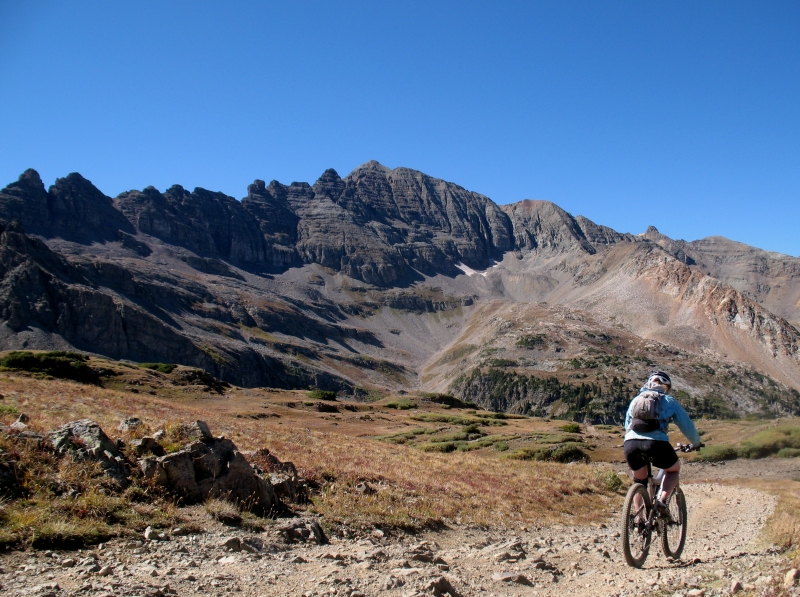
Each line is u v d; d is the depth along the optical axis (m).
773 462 36.06
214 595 7.11
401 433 70.31
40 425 15.34
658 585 8.09
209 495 12.26
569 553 12.76
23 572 7.34
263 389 113.62
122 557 8.45
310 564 9.09
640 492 8.84
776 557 10.00
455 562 10.84
